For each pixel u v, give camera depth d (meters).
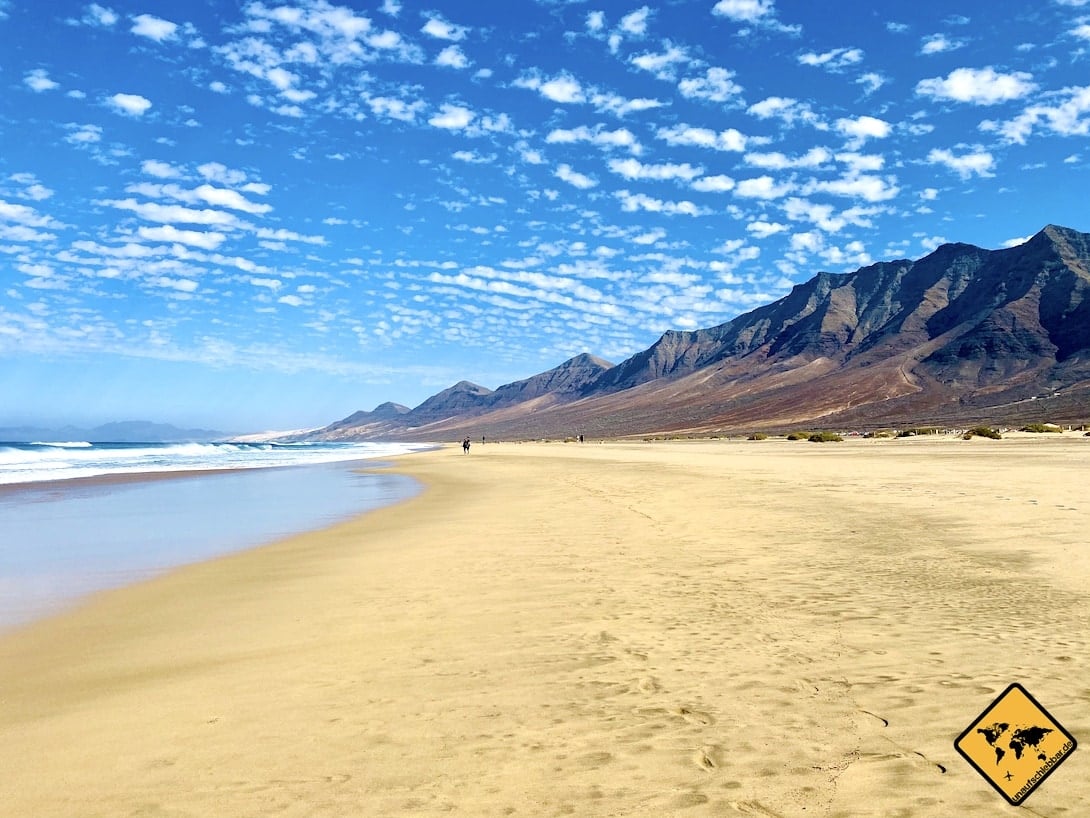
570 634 7.50
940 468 29.33
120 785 4.36
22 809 4.09
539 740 4.83
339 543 15.09
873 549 11.85
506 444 140.50
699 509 18.27
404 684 6.09
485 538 14.84
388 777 4.36
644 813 3.84
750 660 6.40
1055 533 12.53
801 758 4.41
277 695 5.91
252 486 31.88
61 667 6.96
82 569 12.41
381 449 123.56
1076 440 56.56
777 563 10.98
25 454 68.88
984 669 5.88
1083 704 5.04
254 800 4.12
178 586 10.91
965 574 9.70
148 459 62.78
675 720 5.09
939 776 4.11
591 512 18.64
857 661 6.25
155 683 6.38
